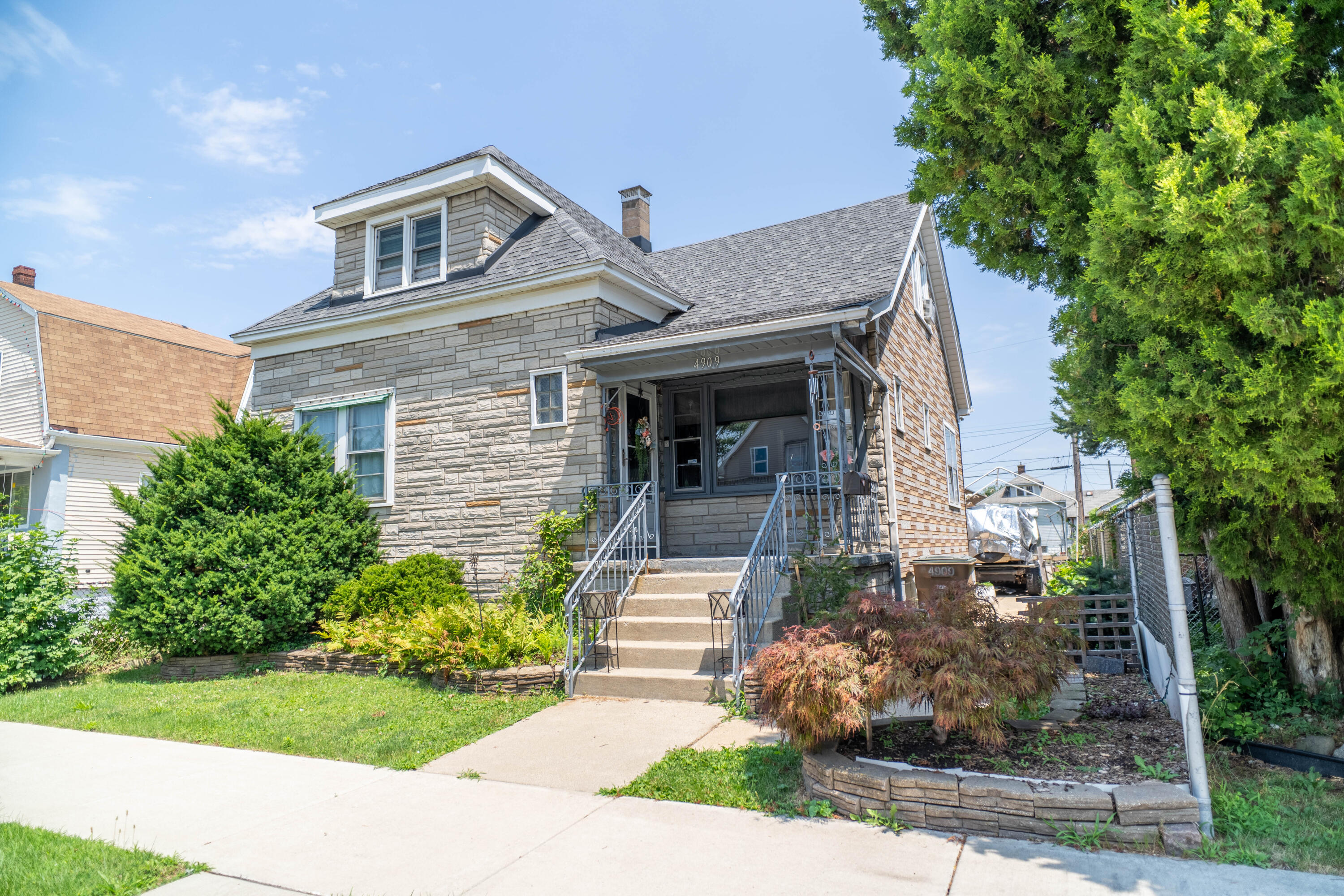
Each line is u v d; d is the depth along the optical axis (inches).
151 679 404.8
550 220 516.4
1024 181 232.7
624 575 366.3
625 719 263.0
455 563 432.8
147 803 200.7
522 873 149.3
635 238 660.1
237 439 428.5
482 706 293.4
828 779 177.5
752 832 164.7
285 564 407.5
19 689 395.2
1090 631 355.9
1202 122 158.7
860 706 173.8
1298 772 183.8
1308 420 156.8
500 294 448.1
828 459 360.8
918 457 569.0
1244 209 149.9
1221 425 163.5
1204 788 150.6
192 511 410.9
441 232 491.8
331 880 149.4
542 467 430.6
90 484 697.6
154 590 386.6
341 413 499.8
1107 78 212.5
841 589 312.3
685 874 144.9
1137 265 171.8
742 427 436.8
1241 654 223.6
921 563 440.5
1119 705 238.2
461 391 460.4
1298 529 183.9
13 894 146.0
